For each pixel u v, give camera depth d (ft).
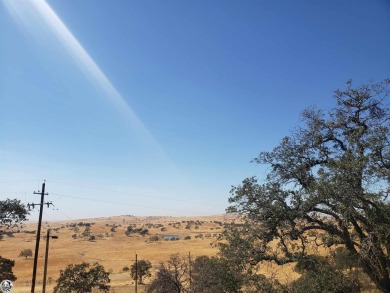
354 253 63.16
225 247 68.95
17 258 370.73
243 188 65.77
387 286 60.18
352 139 62.54
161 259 336.08
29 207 125.39
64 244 497.05
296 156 70.49
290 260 66.03
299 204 62.59
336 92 72.90
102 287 177.47
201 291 96.99
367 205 55.72
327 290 67.87
